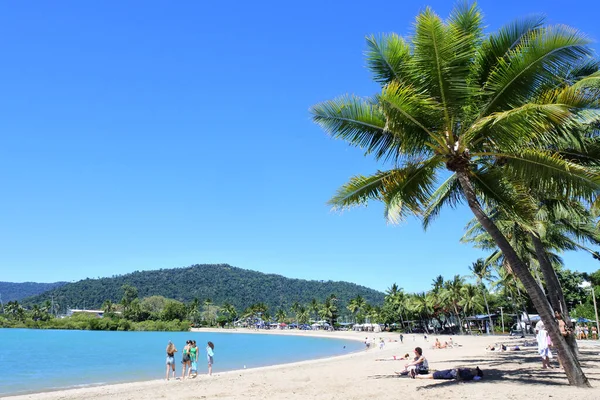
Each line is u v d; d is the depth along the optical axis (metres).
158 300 156.00
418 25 11.44
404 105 11.20
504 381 13.77
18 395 18.61
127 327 131.62
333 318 157.25
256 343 76.88
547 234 22.77
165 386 19.92
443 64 11.55
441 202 17.02
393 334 103.25
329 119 12.75
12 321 140.75
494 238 11.91
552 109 9.75
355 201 13.32
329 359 37.75
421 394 12.45
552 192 11.56
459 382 14.38
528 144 11.55
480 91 12.17
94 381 25.28
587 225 21.77
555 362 18.80
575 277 67.81
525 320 63.97
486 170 13.35
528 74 11.20
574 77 14.20
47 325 137.50
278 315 185.25
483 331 89.81
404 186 12.83
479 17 12.91
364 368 24.44
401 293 114.00
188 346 23.73
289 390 15.75
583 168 10.47
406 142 11.90
